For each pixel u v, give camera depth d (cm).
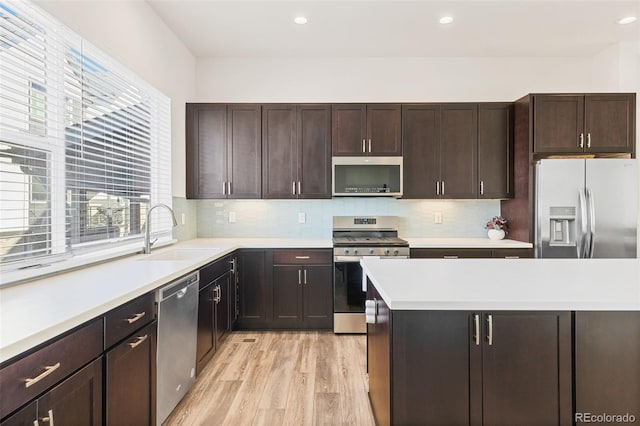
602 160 322
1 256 159
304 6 290
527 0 283
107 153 243
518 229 360
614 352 136
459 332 137
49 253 190
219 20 311
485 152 365
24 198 172
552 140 338
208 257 256
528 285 157
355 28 327
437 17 308
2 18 157
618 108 340
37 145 179
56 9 184
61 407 115
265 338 328
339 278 341
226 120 364
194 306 230
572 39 351
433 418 137
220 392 232
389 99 397
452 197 365
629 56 359
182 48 355
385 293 144
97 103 227
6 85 163
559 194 323
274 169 364
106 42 228
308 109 363
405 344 137
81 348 125
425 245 344
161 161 320
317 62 396
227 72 394
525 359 136
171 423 200
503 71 396
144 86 286
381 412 169
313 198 364
